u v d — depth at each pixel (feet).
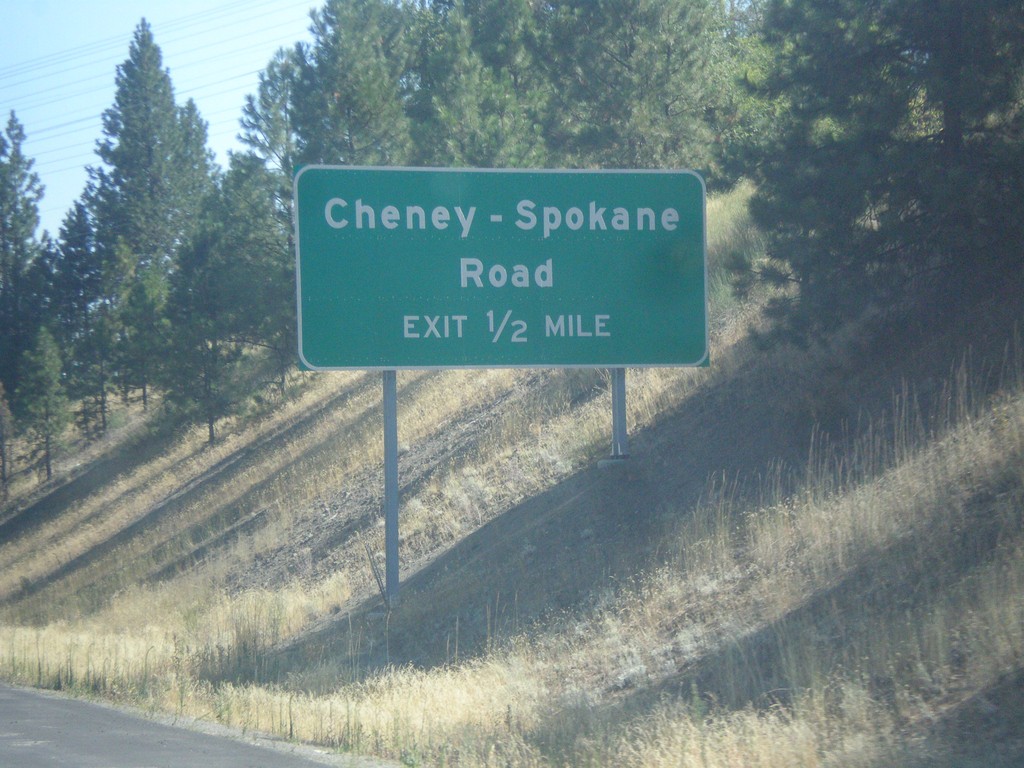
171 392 144.97
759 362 53.06
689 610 35.65
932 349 43.24
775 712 25.68
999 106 40.78
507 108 111.14
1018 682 22.61
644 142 102.37
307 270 48.67
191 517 99.30
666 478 48.65
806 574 33.32
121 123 264.31
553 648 37.83
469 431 74.49
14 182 263.90
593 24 105.60
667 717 26.81
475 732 29.37
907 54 43.88
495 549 51.24
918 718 22.95
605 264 50.70
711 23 106.01
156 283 174.29
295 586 63.46
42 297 249.14
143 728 33.63
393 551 51.65
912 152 41.88
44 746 30.12
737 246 68.90
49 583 105.19
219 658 47.55
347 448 89.10
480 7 148.46
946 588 27.73
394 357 49.21
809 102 45.03
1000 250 42.55
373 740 30.09
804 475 41.22
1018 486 30.76
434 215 49.75
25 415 197.26
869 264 44.50
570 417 65.00
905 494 33.73
